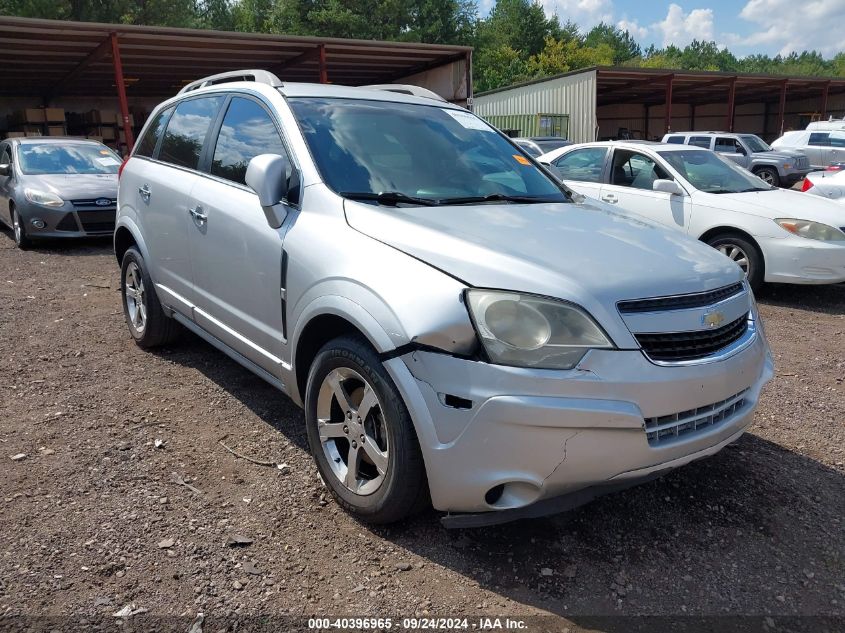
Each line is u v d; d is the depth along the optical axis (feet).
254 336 11.53
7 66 57.31
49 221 29.81
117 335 17.85
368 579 8.45
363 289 8.86
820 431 13.00
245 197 11.75
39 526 9.27
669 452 8.27
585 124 87.76
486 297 8.04
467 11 148.25
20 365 15.40
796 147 72.90
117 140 63.82
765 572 8.81
